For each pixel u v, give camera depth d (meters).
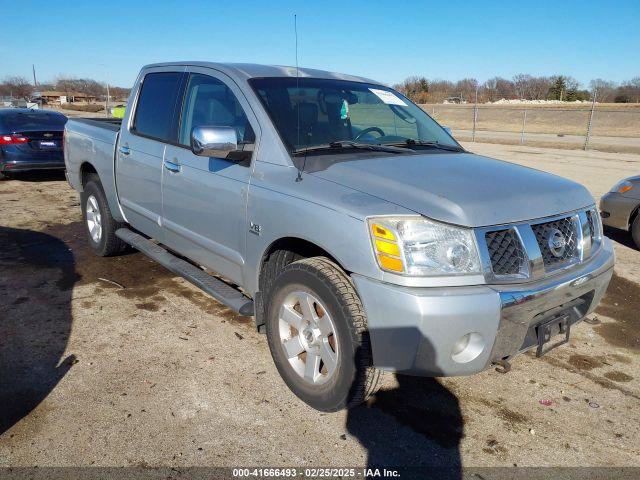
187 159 3.96
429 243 2.60
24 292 4.73
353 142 3.61
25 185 10.19
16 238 6.47
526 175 3.36
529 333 2.86
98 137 5.33
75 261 5.62
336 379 2.87
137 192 4.67
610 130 34.19
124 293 4.77
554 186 3.22
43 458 2.66
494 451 2.84
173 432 2.89
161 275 5.24
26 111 10.66
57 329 4.04
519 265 2.76
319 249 3.16
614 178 12.75
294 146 3.35
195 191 3.84
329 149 3.42
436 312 2.49
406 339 2.55
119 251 5.60
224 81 3.85
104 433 2.86
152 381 3.37
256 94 3.57
